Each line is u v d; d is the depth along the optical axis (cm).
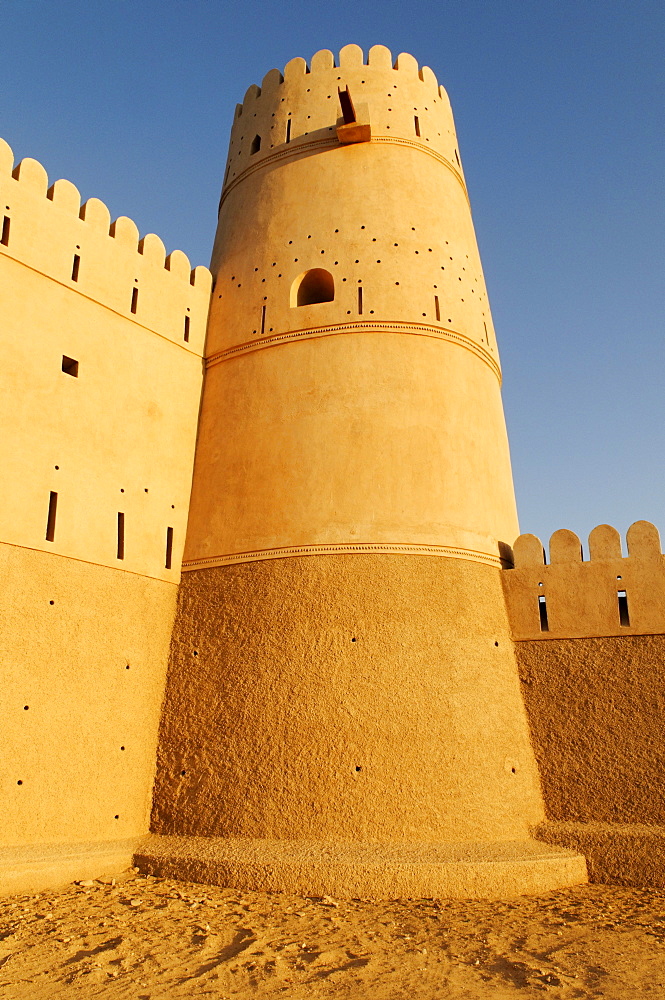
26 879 1059
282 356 1605
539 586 1448
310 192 1747
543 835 1247
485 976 790
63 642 1292
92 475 1420
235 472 1557
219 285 1792
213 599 1465
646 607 1354
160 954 839
